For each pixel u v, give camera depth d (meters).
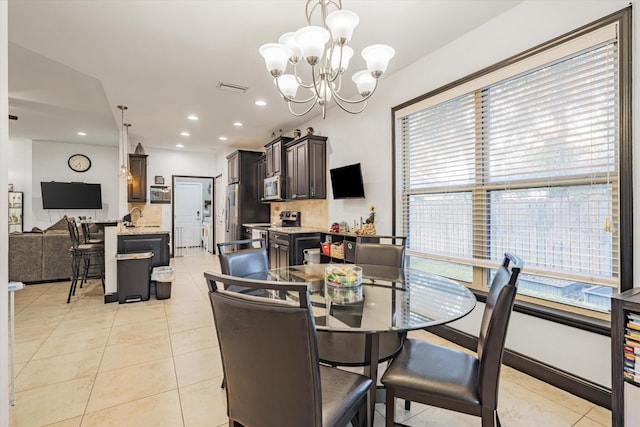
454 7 2.27
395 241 3.20
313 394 1.00
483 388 1.25
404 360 1.51
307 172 4.54
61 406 1.84
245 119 5.00
